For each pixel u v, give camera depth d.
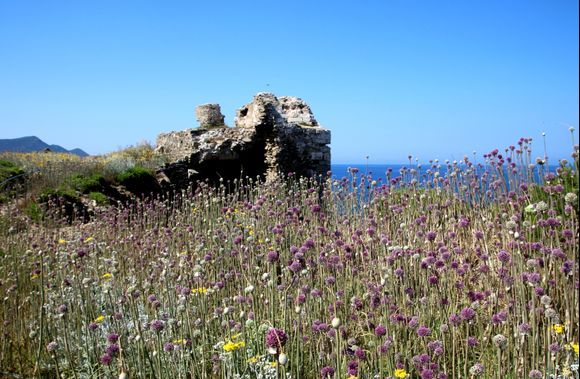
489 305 4.21
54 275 6.70
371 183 7.72
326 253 5.60
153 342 4.41
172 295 5.36
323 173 20.23
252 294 4.82
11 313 5.85
